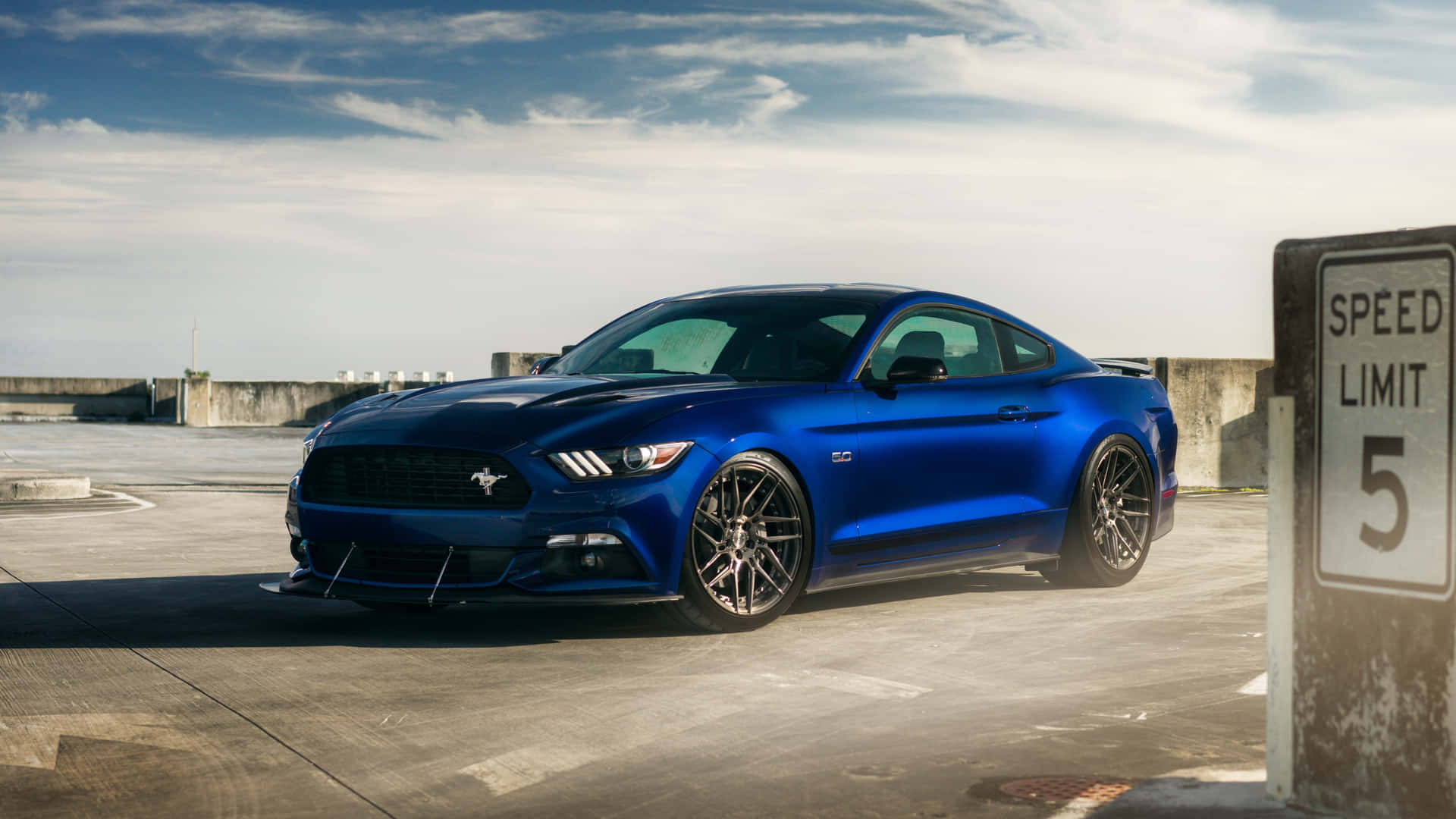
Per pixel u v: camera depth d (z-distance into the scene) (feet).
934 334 17.81
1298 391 7.75
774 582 15.44
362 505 14.99
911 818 8.44
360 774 9.67
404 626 15.71
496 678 12.79
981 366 18.26
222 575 20.02
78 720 11.21
